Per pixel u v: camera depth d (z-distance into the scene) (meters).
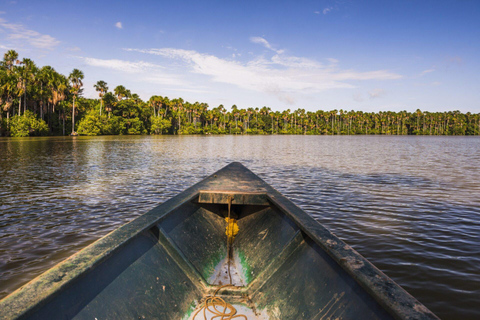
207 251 3.20
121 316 1.79
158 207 3.00
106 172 15.01
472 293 3.96
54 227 6.62
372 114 177.12
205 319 2.19
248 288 2.58
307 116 165.62
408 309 1.23
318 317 1.83
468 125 164.50
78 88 69.88
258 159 22.83
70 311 1.55
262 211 3.87
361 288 1.69
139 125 89.00
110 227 6.64
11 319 1.17
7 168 16.06
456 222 7.03
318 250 2.32
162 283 2.26
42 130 60.72
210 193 3.74
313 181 12.76
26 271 4.58
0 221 7.04
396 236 6.11
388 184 12.08
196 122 126.69
